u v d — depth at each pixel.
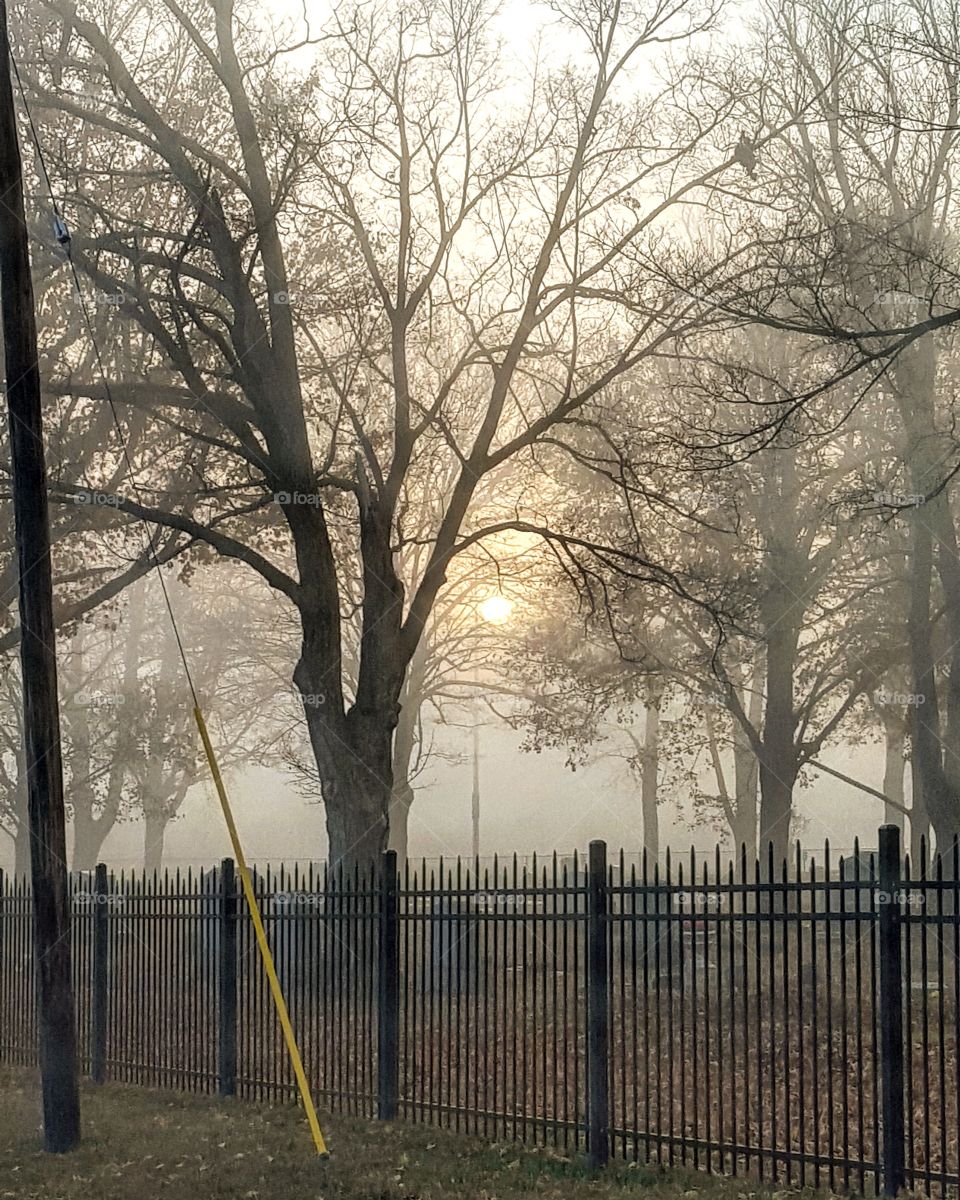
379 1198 10.75
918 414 32.03
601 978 11.52
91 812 52.34
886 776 53.25
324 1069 14.45
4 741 45.12
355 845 26.86
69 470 28.78
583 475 37.25
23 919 18.88
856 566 38.31
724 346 35.38
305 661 27.48
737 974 19.66
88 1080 17.50
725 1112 13.16
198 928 16.31
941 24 29.50
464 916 12.86
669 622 39.12
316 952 14.80
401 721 47.34
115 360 29.00
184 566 32.12
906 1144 11.91
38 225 25.94
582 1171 11.23
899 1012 9.72
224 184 28.48
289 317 27.20
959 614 32.34
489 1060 15.20
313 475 27.62
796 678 41.97
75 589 32.97
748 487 35.59
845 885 10.02
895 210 31.91
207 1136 13.41
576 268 28.38
